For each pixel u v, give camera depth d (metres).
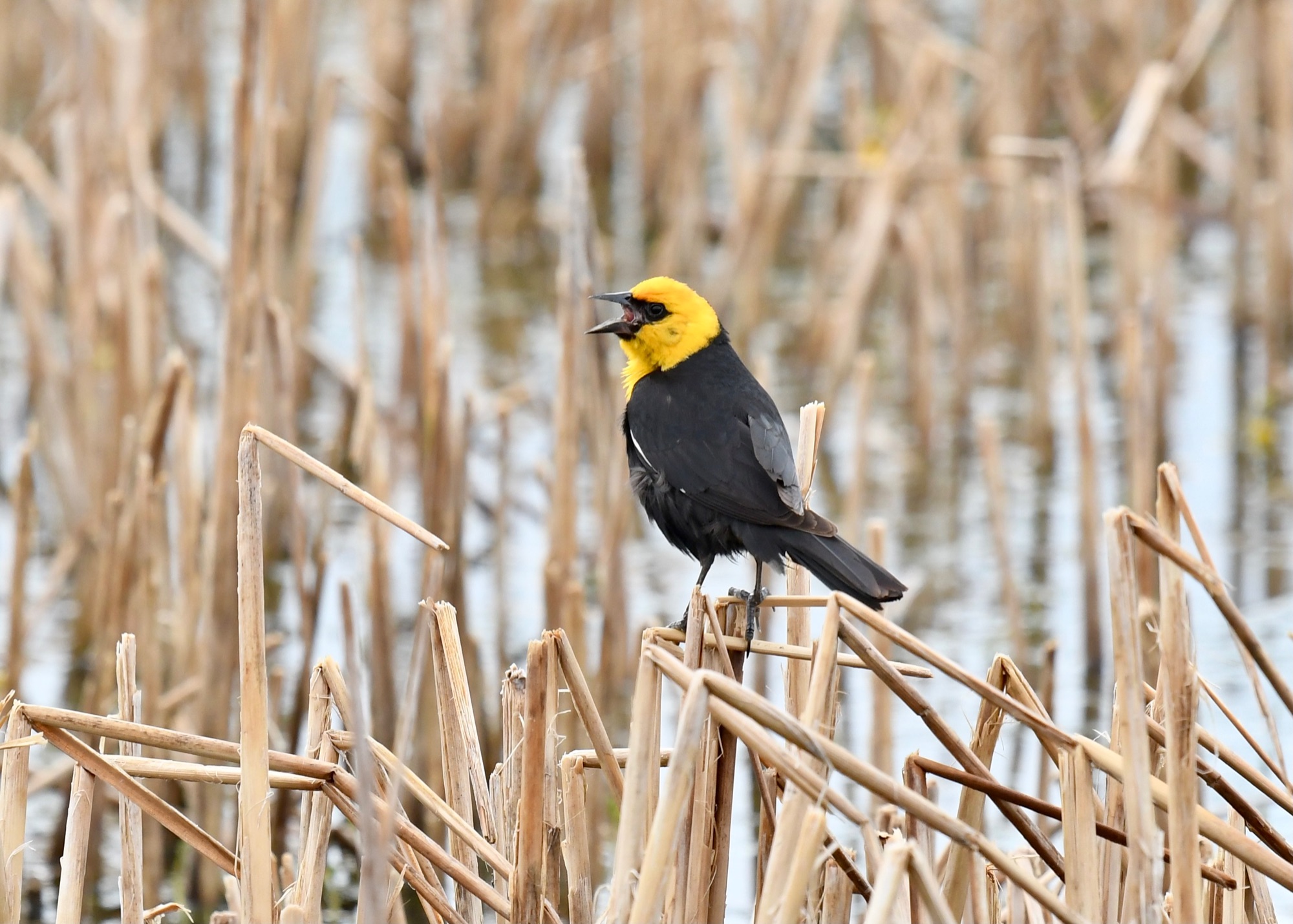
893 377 18.66
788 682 6.61
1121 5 25.16
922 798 5.30
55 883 9.69
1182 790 5.52
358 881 9.84
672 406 7.91
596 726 6.10
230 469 10.09
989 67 21.02
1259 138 22.44
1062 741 5.68
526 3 23.95
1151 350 15.37
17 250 15.01
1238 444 16.50
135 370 13.34
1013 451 16.72
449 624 6.25
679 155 21.69
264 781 5.90
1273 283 17.92
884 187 17.28
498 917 6.23
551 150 25.86
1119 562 5.42
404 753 4.93
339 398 16.72
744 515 7.19
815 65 20.11
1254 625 12.45
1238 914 6.08
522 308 20.72
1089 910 5.70
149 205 14.92
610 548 11.38
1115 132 23.91
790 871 5.23
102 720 5.92
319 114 16.62
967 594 13.54
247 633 5.80
